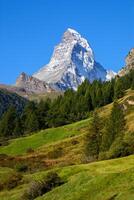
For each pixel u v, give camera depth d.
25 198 58.72
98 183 53.22
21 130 195.75
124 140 82.06
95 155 95.25
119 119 107.81
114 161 65.88
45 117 198.75
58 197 54.50
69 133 152.38
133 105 158.50
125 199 46.25
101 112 178.62
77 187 55.03
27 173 79.94
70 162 90.56
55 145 133.62
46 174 63.25
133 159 65.75
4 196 64.56
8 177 72.69
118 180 52.38
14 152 147.00
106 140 103.62
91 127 108.31
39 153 126.81
